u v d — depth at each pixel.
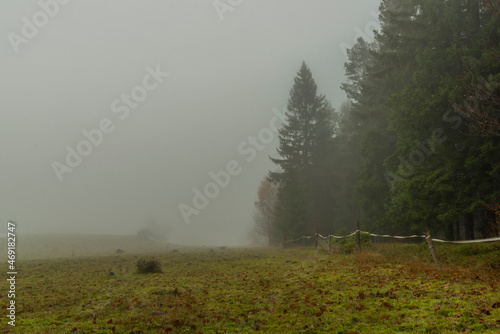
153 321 5.62
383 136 25.16
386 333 4.48
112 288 9.30
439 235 21.03
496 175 14.47
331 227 35.16
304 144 38.56
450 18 16.50
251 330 5.08
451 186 15.63
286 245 32.62
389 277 8.41
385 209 24.22
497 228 14.14
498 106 10.25
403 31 20.38
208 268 13.91
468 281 7.16
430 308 5.42
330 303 6.34
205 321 5.61
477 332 4.15
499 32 14.11
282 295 7.41
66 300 7.85
